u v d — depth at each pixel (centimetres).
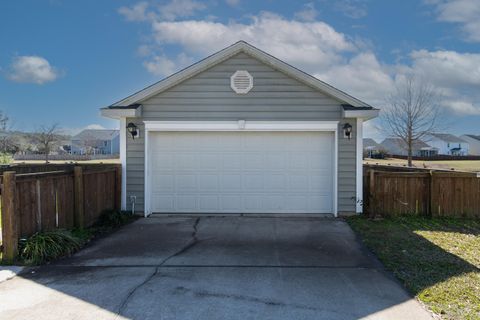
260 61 902
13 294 420
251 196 924
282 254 584
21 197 550
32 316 365
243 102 905
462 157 5112
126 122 913
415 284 448
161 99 908
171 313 372
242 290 433
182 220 852
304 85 900
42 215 606
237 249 614
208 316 366
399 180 895
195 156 926
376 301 402
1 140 3062
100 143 6031
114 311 377
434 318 360
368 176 895
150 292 426
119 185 907
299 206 922
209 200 926
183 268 514
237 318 362
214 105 906
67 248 577
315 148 918
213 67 905
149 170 919
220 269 510
